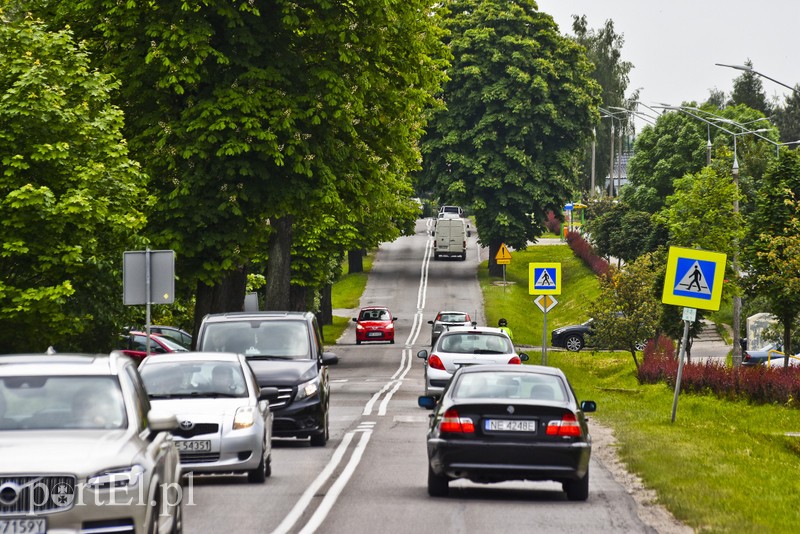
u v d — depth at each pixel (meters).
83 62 58.41
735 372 71.44
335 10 75.88
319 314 152.50
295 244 116.94
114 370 23.33
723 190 90.31
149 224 72.75
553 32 183.38
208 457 34.94
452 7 187.12
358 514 29.09
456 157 179.75
